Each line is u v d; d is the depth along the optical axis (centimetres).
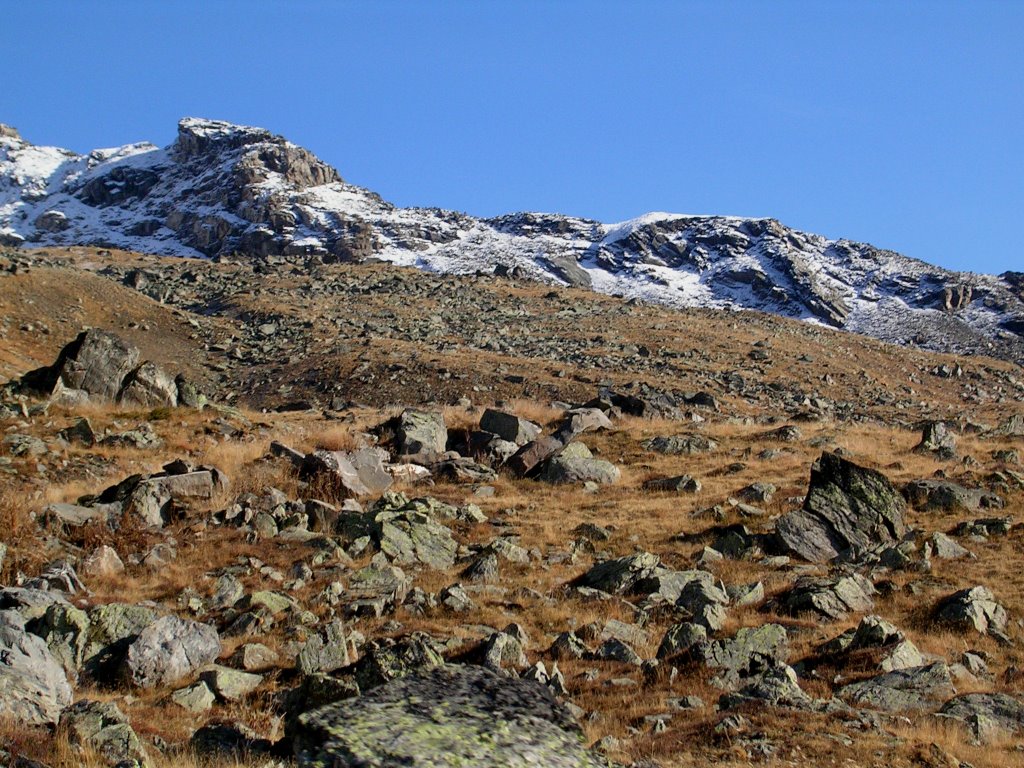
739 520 3331
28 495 3073
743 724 1681
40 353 8288
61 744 1262
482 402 7800
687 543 3128
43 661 1516
